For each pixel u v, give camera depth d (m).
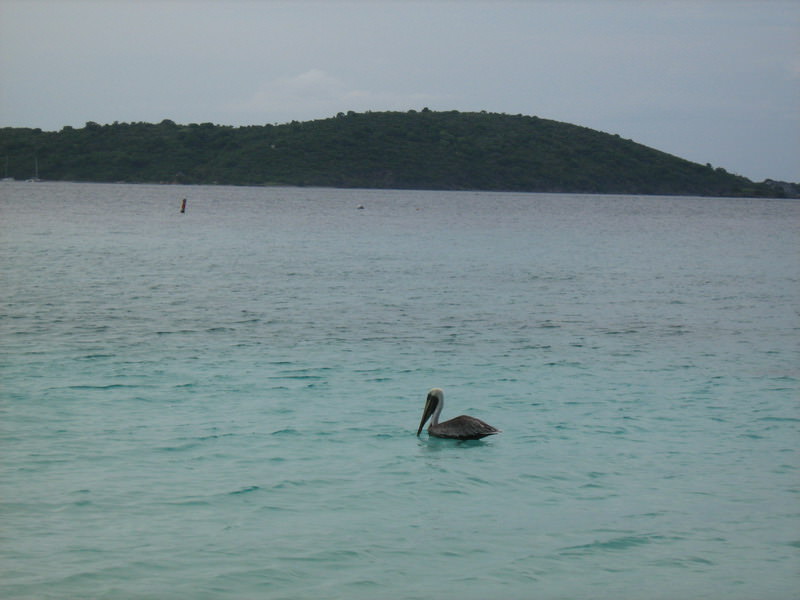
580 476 16.14
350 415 20.09
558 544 12.98
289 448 17.39
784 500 14.99
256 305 37.34
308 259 61.25
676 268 62.69
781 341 31.58
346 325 32.78
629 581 11.80
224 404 20.70
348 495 14.80
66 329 29.89
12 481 14.93
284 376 23.92
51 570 11.58
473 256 68.38
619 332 32.97
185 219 114.00
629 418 20.41
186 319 32.97
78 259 55.44
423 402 21.59
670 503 14.80
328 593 11.20
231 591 11.16
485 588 11.48
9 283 41.94
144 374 23.52
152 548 12.38
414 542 12.89
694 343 30.83
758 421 20.31
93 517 13.45
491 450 17.69
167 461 16.30
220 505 14.13
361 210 159.38
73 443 17.22
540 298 42.75
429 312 36.84
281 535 12.99
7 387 21.67
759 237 109.31
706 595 11.42
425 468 16.38
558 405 21.56
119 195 195.00
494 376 24.70
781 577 11.99
